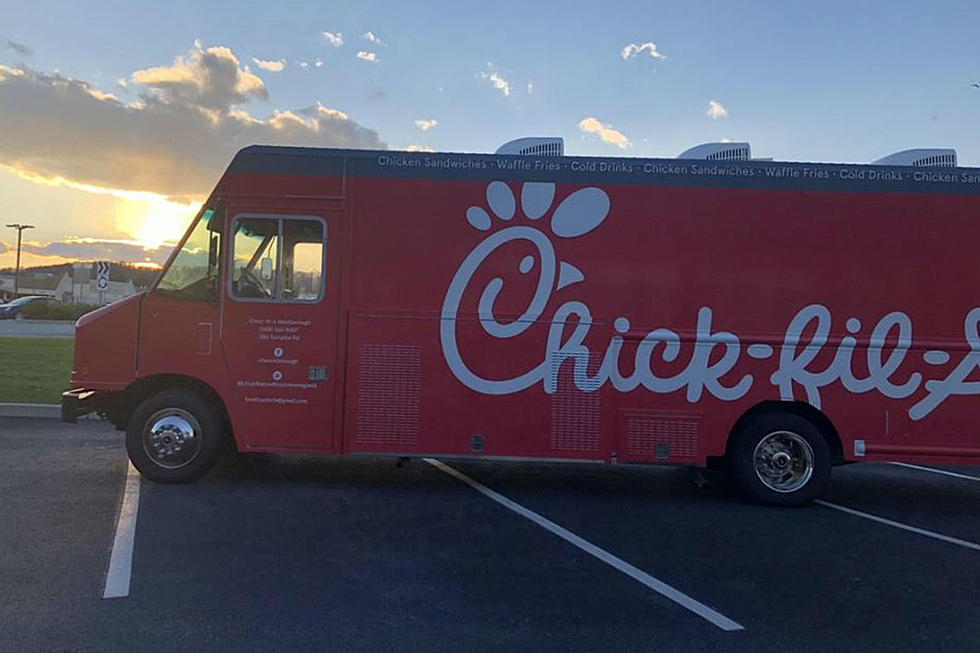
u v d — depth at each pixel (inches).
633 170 297.4
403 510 274.5
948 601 200.1
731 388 294.0
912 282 292.0
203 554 219.0
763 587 207.5
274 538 235.9
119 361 298.8
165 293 299.0
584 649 166.7
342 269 296.8
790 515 285.7
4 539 226.8
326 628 173.2
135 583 195.6
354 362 296.5
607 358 295.4
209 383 297.4
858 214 293.4
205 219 299.3
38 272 4414.4
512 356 296.0
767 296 293.9
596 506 290.7
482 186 297.7
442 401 296.5
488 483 324.5
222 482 306.3
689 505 297.3
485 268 297.3
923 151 302.8
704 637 174.7
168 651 159.5
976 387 289.7
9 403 447.8
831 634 178.1
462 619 180.4
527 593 197.8
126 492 284.2
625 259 296.2
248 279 298.8
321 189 298.2
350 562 216.7
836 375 292.4
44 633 165.9
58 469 317.7
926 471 389.1
